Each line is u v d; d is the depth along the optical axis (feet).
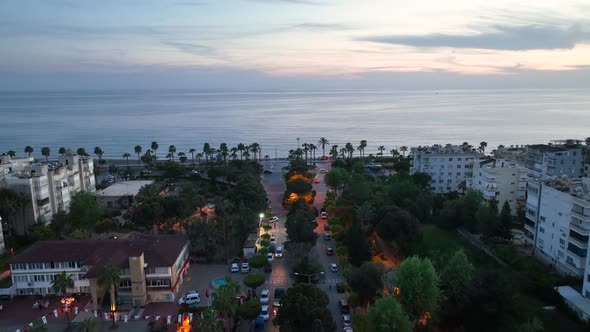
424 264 270.87
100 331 271.08
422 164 641.40
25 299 317.63
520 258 363.35
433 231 470.39
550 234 365.81
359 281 284.00
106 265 288.71
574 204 331.77
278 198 620.08
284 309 240.12
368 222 424.46
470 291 272.10
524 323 249.96
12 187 435.12
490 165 499.92
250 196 499.10
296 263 328.70
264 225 453.58
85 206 435.53
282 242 428.97
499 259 379.55
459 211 463.01
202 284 337.31
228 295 248.93
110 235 446.60
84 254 324.39
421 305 263.70
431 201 514.68
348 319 276.62
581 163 572.92
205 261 382.42
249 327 277.23
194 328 234.99
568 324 277.23
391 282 311.27
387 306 235.81
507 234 413.39
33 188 442.50
